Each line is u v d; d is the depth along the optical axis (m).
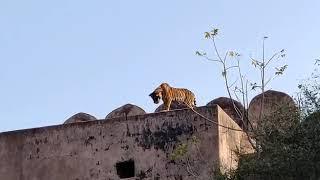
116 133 39.72
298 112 36.41
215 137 37.91
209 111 38.56
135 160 38.84
